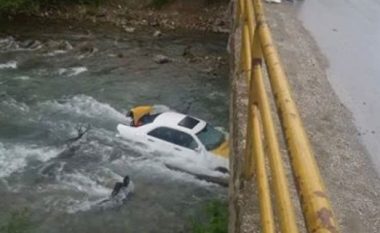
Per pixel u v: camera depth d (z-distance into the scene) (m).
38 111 15.94
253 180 4.25
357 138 5.64
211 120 16.33
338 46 8.92
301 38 9.06
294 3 11.39
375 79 7.55
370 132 5.82
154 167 13.21
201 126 13.82
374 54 8.66
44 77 18.55
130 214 11.37
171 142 13.44
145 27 25.55
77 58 20.61
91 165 13.14
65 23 24.97
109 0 26.78
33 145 13.95
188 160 13.13
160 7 26.92
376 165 5.06
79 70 19.42
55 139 14.34
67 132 14.77
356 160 5.11
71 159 13.35
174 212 11.51
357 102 6.68
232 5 13.72
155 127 13.74
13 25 24.00
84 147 13.92
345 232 3.96
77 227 10.86
